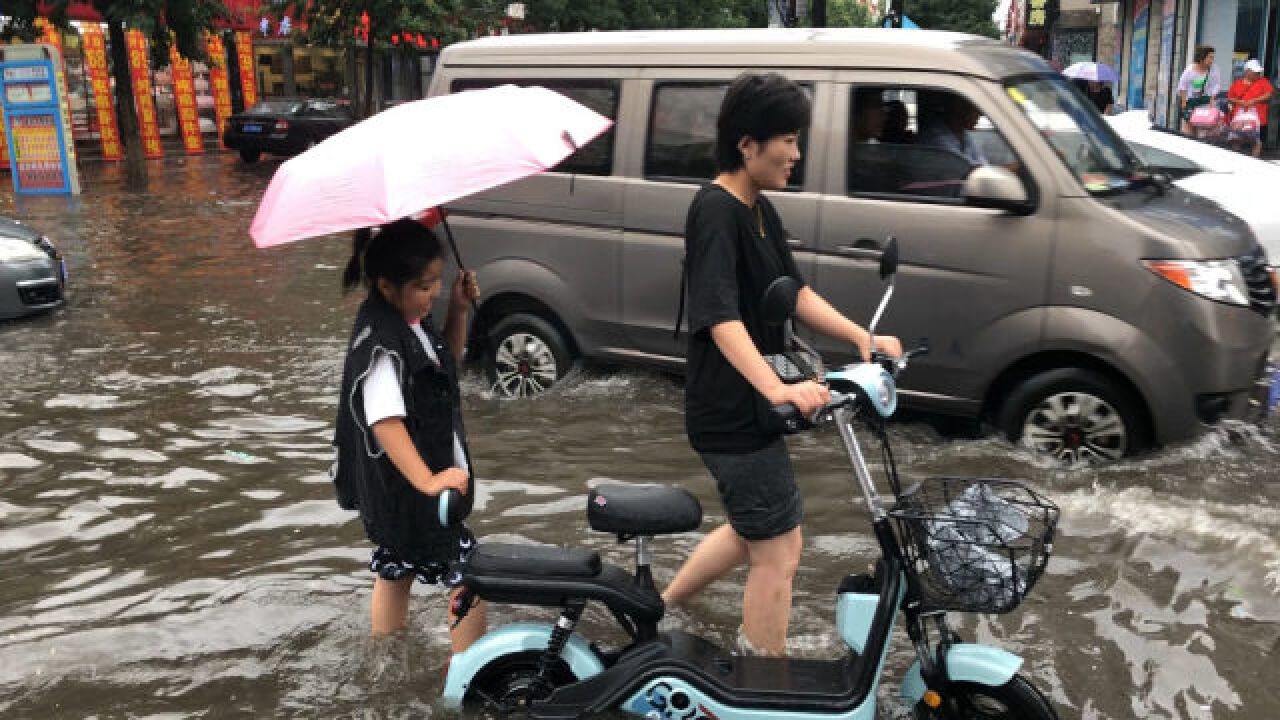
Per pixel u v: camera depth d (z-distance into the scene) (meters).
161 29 21.75
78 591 4.20
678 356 6.34
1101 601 3.96
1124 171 5.76
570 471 5.45
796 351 3.29
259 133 25.23
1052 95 5.80
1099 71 13.04
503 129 2.96
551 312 6.73
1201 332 5.02
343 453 3.31
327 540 4.68
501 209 6.70
